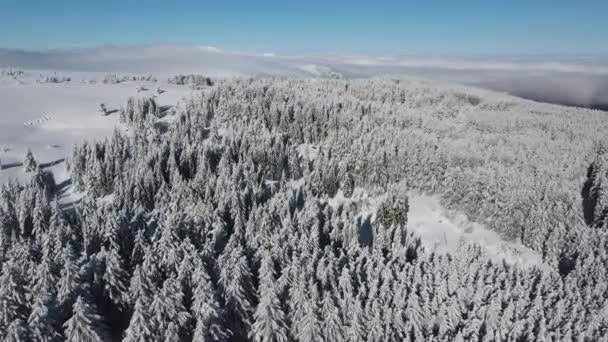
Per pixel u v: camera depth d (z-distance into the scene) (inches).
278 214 3016.7
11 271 1616.6
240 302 1824.6
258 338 1769.2
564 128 5816.9
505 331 1883.6
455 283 2194.9
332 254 2240.4
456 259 2529.5
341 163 3949.3
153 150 3752.5
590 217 3366.1
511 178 3678.6
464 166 3973.9
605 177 3592.5
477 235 3403.1
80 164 3735.2
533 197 3324.3
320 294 2048.5
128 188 3267.7
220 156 3986.2
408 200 3838.6
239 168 3619.6
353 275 2249.0
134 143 4023.1
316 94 6087.6
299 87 6825.8
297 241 2536.9
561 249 2997.0
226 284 1884.8
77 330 1411.2
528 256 3134.8
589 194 3550.7
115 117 5585.6
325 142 4446.4
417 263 2397.9
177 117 4904.0
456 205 3661.4
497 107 7313.0
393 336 1801.2
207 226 2706.7
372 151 4013.3
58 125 5310.0
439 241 3319.4
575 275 2598.4
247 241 2635.3
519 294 2174.0
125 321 1788.9
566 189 3565.5
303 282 1877.5
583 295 2364.7
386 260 2780.5
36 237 2413.9
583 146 4953.3
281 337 1754.4
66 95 6501.0
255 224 2785.4
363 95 6884.8
